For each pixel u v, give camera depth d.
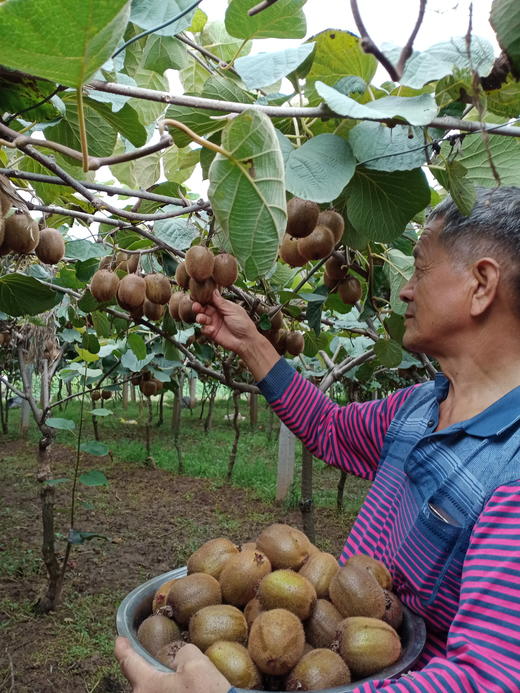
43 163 1.20
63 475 7.64
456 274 1.15
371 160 1.11
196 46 1.68
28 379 4.93
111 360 4.93
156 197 1.49
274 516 6.46
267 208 1.02
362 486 8.02
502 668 0.79
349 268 2.04
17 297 1.79
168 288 1.86
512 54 0.87
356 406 1.67
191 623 1.08
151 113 2.37
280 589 1.09
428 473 1.14
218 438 10.55
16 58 0.71
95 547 5.24
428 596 1.11
